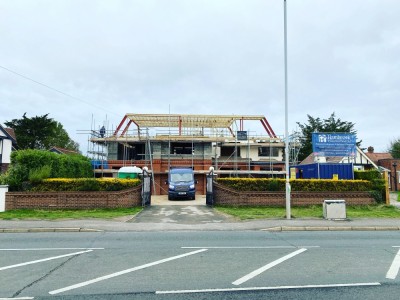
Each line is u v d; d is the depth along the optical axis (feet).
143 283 19.01
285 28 52.21
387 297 16.66
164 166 115.75
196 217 52.11
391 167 146.61
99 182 62.80
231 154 133.39
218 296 16.79
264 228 42.06
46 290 17.78
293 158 129.90
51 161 68.54
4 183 60.49
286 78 52.11
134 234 37.93
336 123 196.34
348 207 63.93
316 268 22.40
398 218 51.11
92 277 20.25
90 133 111.55
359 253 27.35
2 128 122.52
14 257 25.76
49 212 55.98
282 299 16.37
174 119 118.21
